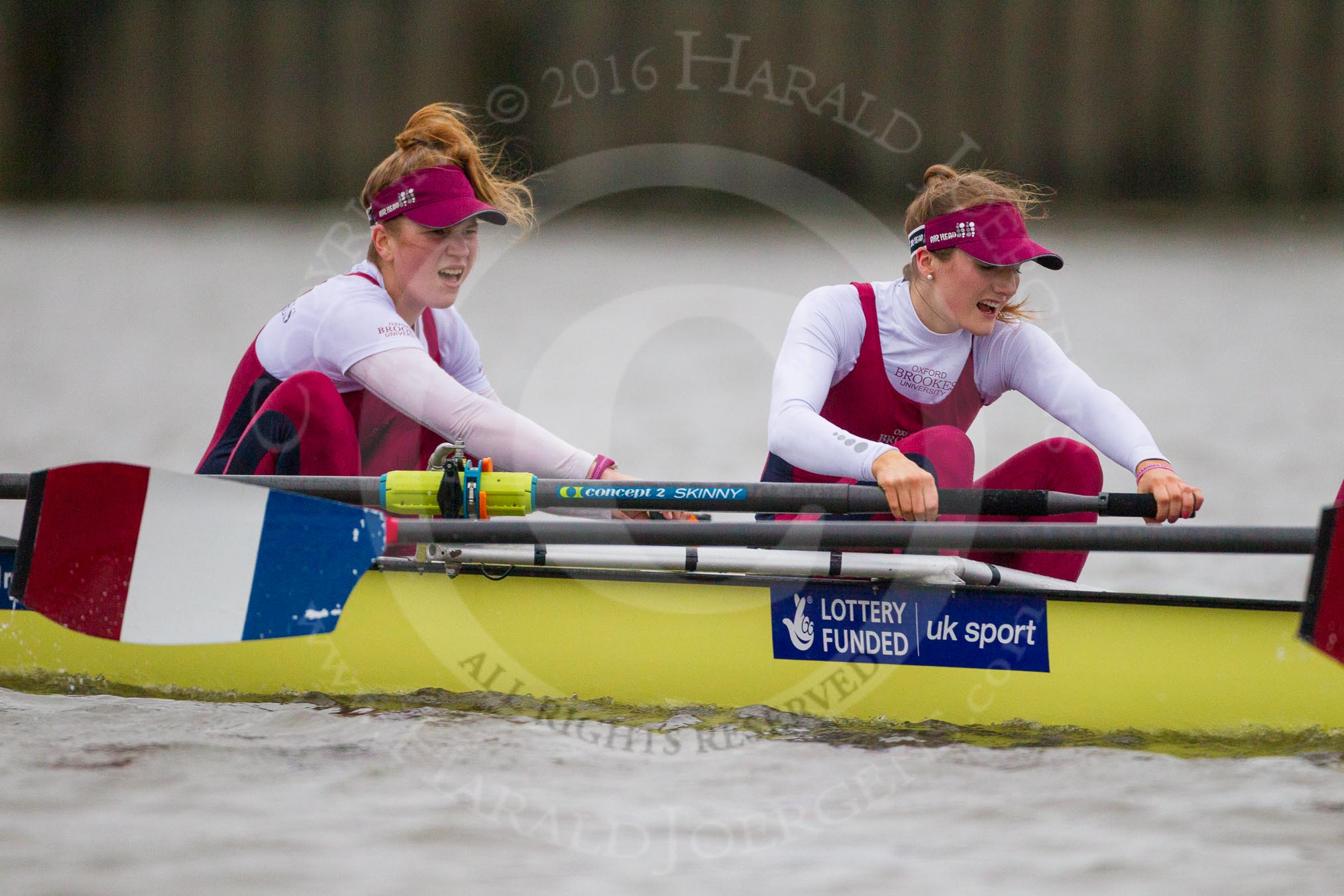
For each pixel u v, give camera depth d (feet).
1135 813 48.98
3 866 43.98
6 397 176.04
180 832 46.78
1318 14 531.91
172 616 57.88
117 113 575.79
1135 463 57.88
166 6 567.18
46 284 340.18
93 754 53.88
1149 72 538.47
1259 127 540.52
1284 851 45.85
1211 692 55.88
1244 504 113.29
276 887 43.06
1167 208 545.85
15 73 574.97
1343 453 136.56
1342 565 51.78
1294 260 407.85
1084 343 241.76
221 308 298.56
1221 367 209.77
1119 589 85.87
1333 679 55.06
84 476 57.93
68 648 63.87
